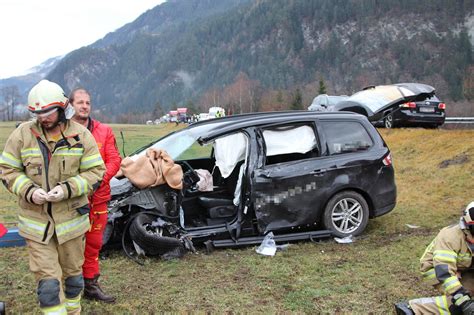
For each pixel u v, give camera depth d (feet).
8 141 11.59
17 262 18.76
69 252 12.10
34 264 11.49
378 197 22.49
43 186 11.52
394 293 15.44
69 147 11.74
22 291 15.79
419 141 45.68
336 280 16.74
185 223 21.50
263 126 21.20
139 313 14.15
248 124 21.09
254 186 20.45
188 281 16.79
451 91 384.06
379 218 25.45
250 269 17.97
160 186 19.65
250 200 20.49
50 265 11.50
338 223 21.94
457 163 36.22
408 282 16.38
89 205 12.84
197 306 14.64
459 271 13.00
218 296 15.42
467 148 38.70
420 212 26.35
